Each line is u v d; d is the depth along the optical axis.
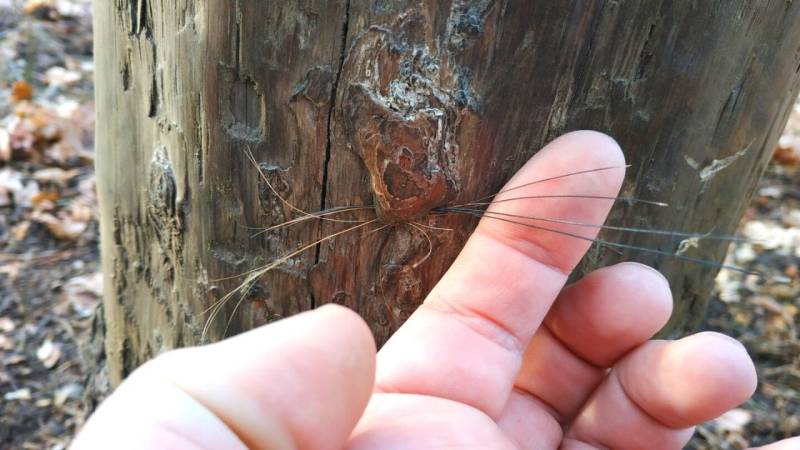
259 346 0.08
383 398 0.11
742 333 0.29
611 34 0.10
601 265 0.13
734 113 0.12
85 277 0.30
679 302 0.15
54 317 0.28
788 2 0.11
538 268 0.11
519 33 0.10
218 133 0.11
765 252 0.36
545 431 0.13
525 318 0.11
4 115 0.39
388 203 0.11
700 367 0.11
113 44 0.13
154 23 0.12
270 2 0.10
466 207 0.11
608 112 0.11
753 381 0.11
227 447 0.08
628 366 0.13
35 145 0.37
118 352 0.18
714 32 0.11
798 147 0.45
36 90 0.43
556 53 0.10
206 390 0.08
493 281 0.11
